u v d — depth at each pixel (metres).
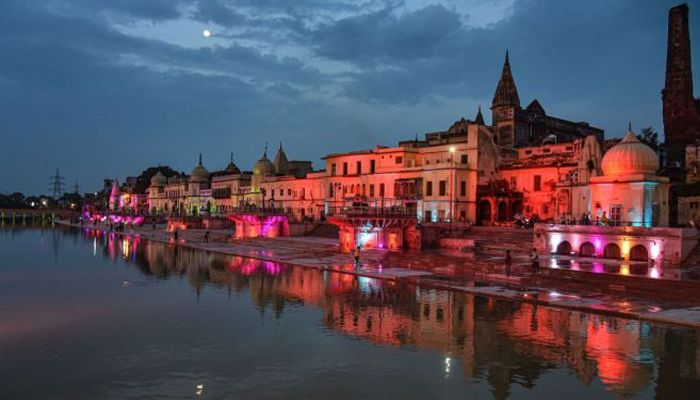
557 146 59.47
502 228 51.84
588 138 51.31
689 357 18.59
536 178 59.19
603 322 23.14
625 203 40.94
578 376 17.11
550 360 18.62
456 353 19.53
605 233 38.44
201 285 35.00
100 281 37.19
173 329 23.45
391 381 16.94
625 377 16.95
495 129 68.75
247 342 21.33
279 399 15.58
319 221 72.25
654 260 35.56
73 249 64.38
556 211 53.44
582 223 43.38
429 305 27.22
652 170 41.19
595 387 16.23
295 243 59.47
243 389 16.39
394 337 21.70
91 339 21.91
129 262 49.25
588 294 28.34
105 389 16.44
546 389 16.14
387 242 51.41
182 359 19.30
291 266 43.88
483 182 61.66
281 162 107.06
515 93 71.31
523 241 46.94
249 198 98.00
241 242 66.88
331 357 19.31
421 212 62.06
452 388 16.31
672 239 34.62
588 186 50.28
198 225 97.50
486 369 17.88
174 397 15.80
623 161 41.16
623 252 37.59
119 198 178.62
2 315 26.39
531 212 59.56
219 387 16.53
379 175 68.25
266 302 28.86
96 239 83.56
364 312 26.03
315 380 17.09
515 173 61.66
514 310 25.80
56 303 29.30
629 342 20.25
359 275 37.44
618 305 25.34
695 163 52.03
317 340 21.47
